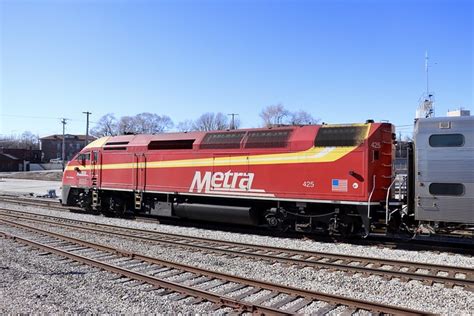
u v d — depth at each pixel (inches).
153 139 705.0
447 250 481.7
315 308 281.1
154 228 649.6
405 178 525.3
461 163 448.5
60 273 368.5
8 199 1091.3
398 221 514.9
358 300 278.4
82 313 269.4
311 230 552.1
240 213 597.0
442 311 280.2
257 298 303.3
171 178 669.3
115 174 755.4
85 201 824.3
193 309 279.4
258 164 577.9
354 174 506.9
